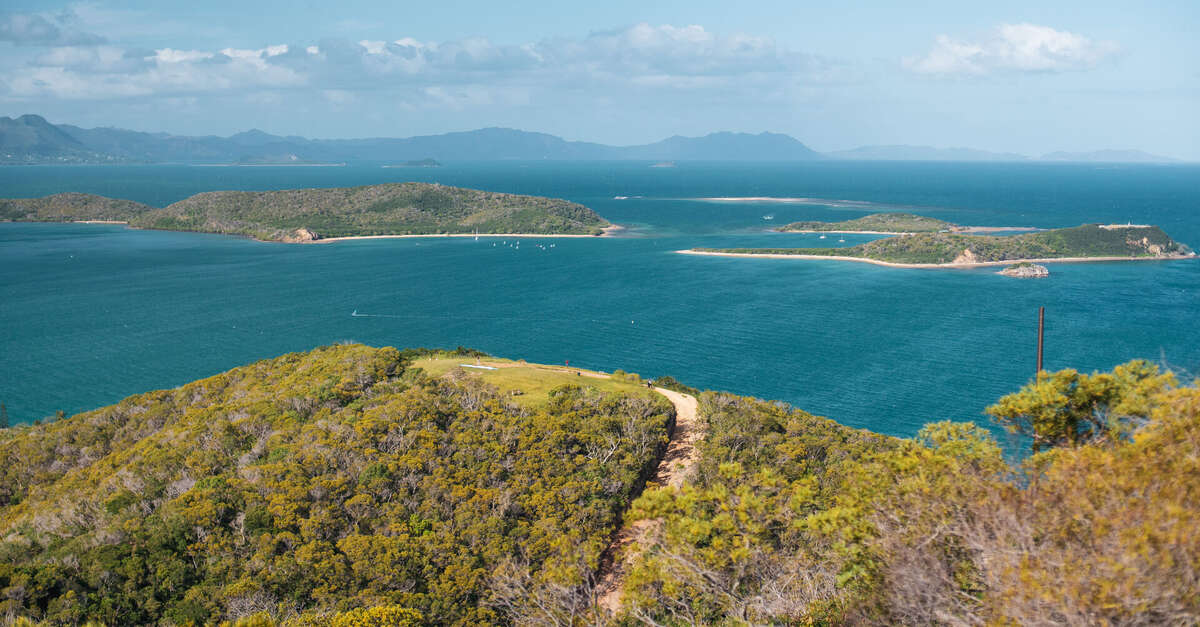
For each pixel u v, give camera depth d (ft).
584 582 119.14
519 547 162.30
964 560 64.34
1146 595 49.62
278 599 141.28
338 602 140.97
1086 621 51.37
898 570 63.36
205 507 163.53
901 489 70.08
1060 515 57.93
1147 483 56.03
